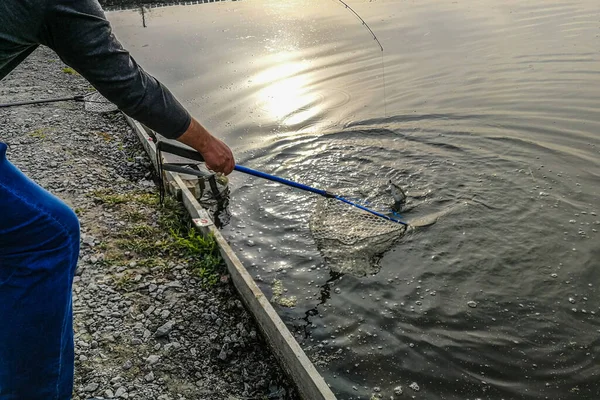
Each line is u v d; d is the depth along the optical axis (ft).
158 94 6.70
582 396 10.48
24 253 6.00
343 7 41.98
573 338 11.82
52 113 22.58
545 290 13.17
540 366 11.16
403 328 12.23
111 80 6.10
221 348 10.71
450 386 10.75
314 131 22.27
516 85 25.05
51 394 6.71
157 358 10.21
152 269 12.83
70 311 6.81
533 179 17.70
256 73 28.58
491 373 11.04
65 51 5.79
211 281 12.49
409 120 22.61
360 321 12.47
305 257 14.70
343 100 24.94
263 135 22.04
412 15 37.91
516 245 14.70
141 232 14.14
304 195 17.67
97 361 9.98
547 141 20.04
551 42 30.14
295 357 9.58
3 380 6.44
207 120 23.35
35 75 28.12
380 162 19.56
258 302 10.96
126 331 10.82
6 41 5.37
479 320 12.40
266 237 15.64
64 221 6.22
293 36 35.09
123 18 43.37
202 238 13.82
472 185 17.66
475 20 35.81
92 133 20.86
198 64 30.37
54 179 16.72
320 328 12.30
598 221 15.44
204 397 9.52
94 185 16.61
